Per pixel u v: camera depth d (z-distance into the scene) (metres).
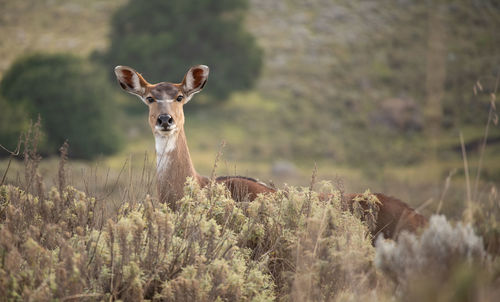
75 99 141.88
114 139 143.12
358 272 13.84
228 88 177.62
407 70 179.25
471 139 88.12
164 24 182.75
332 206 16.39
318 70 195.25
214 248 14.40
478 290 10.33
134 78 21.33
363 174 101.00
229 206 16.58
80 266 12.75
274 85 187.88
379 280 13.83
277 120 165.62
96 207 17.20
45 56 157.38
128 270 13.02
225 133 158.75
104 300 12.81
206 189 17.47
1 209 16.23
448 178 15.84
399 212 17.28
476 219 14.28
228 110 173.75
